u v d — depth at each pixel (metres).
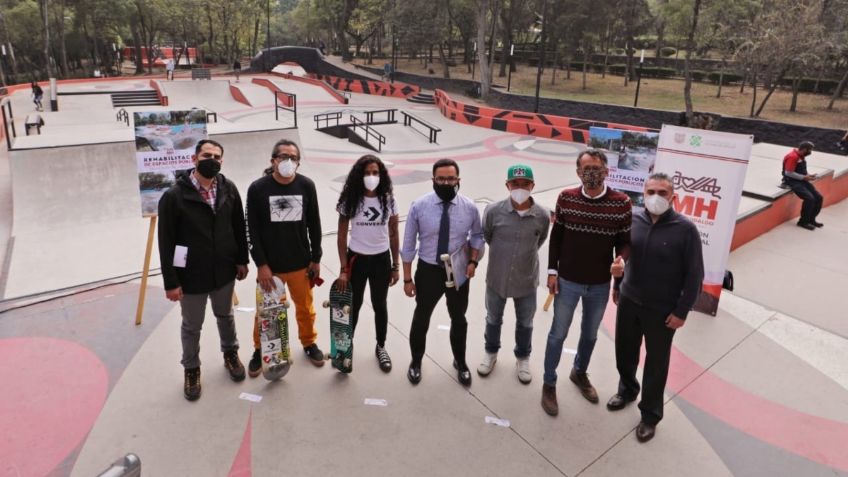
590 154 3.36
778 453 3.44
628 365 3.73
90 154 8.30
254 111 29.05
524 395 3.95
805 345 4.85
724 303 5.72
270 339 3.82
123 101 31.19
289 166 3.65
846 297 6.54
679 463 3.32
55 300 5.16
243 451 3.27
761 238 8.87
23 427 3.39
